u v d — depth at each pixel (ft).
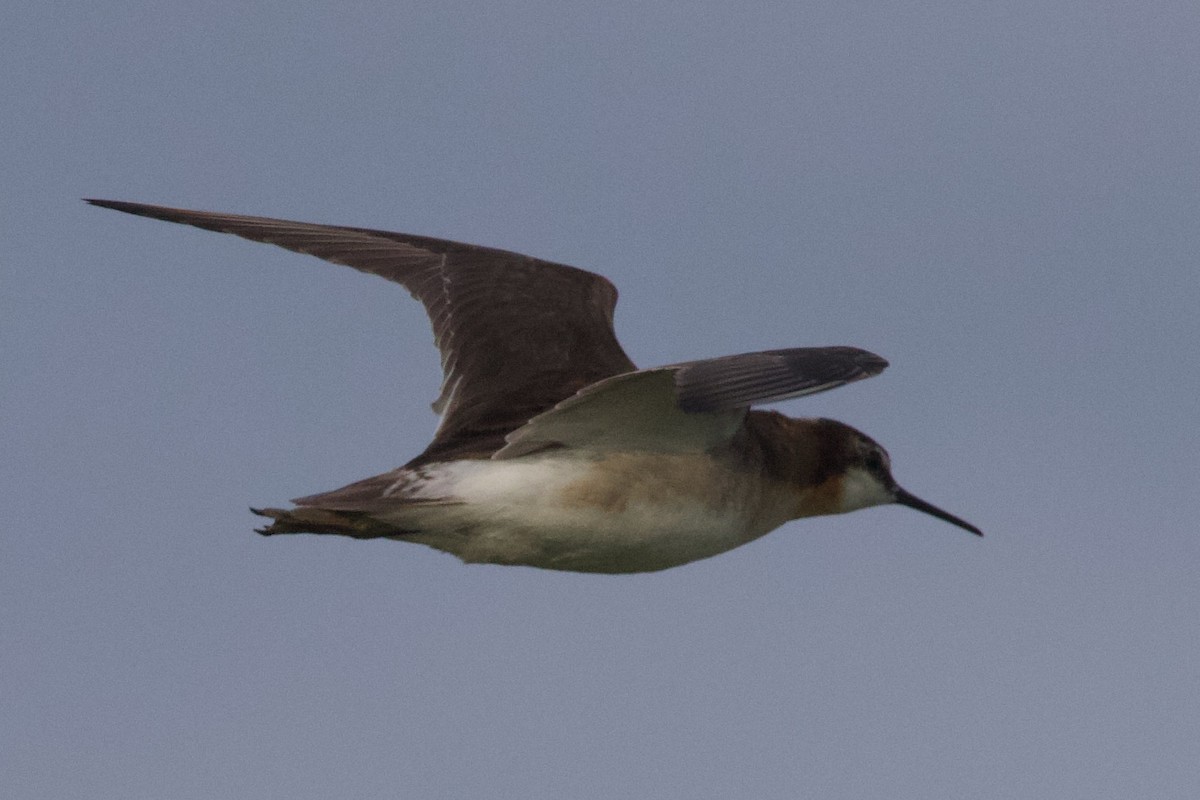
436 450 44.50
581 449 43.45
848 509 54.29
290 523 42.39
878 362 39.27
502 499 42.80
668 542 44.47
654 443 43.65
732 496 45.68
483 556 43.91
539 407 44.96
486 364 46.24
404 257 48.73
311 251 47.98
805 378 37.93
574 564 44.39
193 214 47.65
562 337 46.78
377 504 42.29
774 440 50.08
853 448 53.47
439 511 42.70
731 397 36.94
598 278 48.80
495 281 47.93
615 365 46.44
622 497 43.37
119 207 46.96
